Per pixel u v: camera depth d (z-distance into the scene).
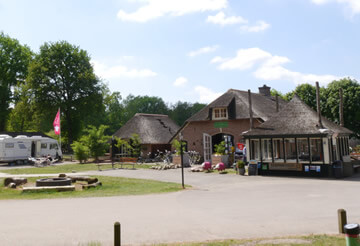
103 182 18.77
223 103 31.03
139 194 14.49
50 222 8.84
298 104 23.25
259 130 22.36
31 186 17.12
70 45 51.09
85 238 7.25
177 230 7.93
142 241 7.02
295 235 7.31
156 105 107.88
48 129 63.00
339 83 44.06
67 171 26.17
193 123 33.41
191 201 12.35
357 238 5.39
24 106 50.47
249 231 7.77
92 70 52.69
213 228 8.09
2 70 53.38
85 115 51.38
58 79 50.00
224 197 13.22
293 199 12.36
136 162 32.62
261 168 21.88
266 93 40.34
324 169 19.86
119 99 86.12
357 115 41.56
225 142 29.81
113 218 9.35
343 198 12.36
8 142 34.97
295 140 20.95
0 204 12.06
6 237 7.32
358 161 24.58
